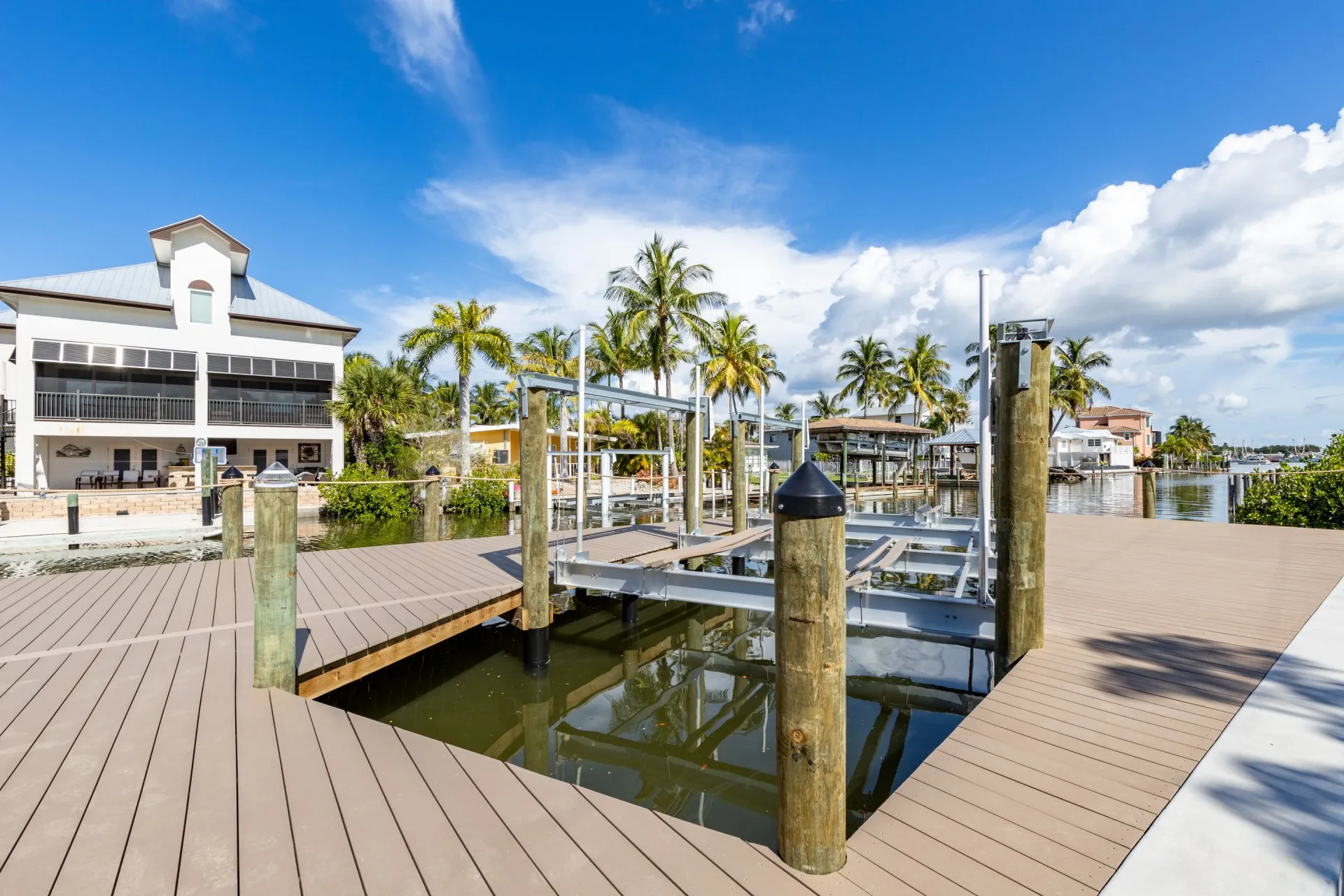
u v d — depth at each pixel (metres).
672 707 5.45
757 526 10.57
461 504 20.00
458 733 4.89
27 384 17.67
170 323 19.72
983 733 2.88
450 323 22.45
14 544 11.52
